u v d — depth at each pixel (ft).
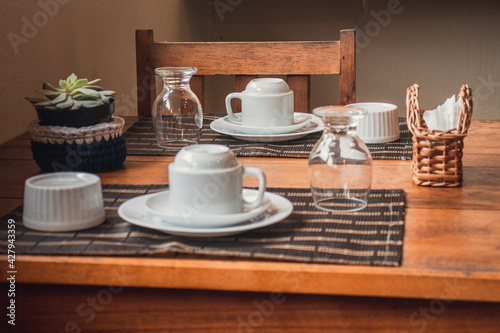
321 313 2.39
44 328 2.53
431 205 2.95
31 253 2.43
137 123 4.87
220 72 5.39
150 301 2.46
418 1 10.03
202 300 2.43
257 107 4.21
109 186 3.28
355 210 2.86
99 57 6.21
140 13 7.40
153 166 3.73
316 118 4.66
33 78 4.89
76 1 5.60
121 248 2.45
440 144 3.20
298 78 5.32
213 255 2.39
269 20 10.41
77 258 2.41
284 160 3.84
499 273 2.21
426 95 10.43
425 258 2.35
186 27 9.32
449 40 10.15
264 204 2.70
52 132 3.48
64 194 2.63
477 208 2.90
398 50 10.27
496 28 10.02
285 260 2.35
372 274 2.25
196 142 4.22
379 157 3.83
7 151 4.11
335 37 10.34
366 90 10.48
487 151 3.96
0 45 4.40
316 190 2.92
